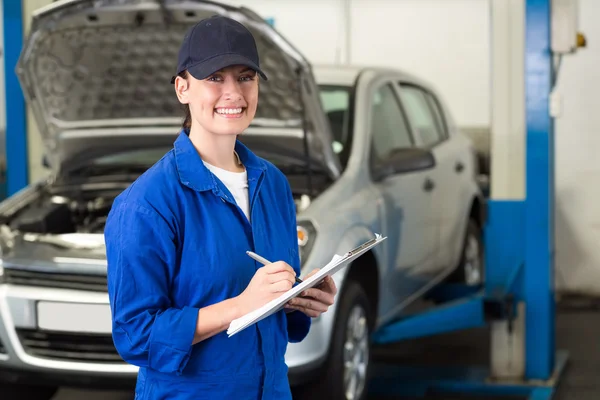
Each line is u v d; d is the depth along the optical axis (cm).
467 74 822
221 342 217
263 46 385
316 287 234
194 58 213
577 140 793
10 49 547
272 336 227
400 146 543
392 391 521
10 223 453
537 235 531
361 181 471
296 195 452
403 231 507
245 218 222
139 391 224
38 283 402
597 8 775
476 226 651
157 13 382
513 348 538
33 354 401
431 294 597
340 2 841
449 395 521
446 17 823
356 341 447
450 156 604
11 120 553
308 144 440
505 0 528
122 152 468
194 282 214
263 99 418
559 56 531
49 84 423
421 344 648
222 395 219
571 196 799
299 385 418
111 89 430
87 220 471
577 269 802
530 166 527
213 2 367
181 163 217
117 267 209
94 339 395
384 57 840
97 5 378
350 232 434
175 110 441
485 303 509
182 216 214
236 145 232
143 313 208
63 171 482
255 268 221
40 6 544
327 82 527
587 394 520
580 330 685
